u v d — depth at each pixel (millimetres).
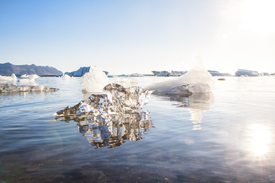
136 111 3703
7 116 3318
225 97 6285
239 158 1513
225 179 1197
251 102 5020
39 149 1743
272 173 1268
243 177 1219
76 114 3447
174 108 4219
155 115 3436
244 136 2102
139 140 2004
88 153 1639
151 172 1290
